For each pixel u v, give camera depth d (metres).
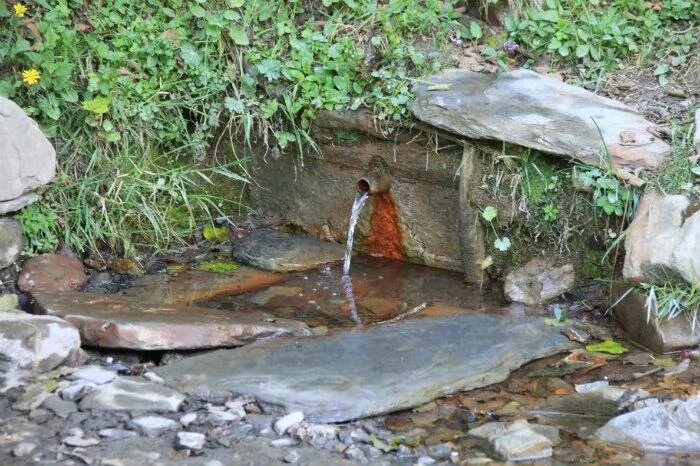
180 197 6.54
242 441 4.00
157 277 6.07
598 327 5.30
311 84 6.32
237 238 6.68
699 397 4.21
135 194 6.31
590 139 5.53
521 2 6.59
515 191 5.68
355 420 4.26
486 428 4.21
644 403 4.39
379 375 4.58
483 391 4.59
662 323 4.96
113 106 6.23
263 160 6.77
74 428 4.03
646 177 5.32
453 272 6.20
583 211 5.53
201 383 4.46
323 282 6.07
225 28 6.50
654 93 6.08
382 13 6.48
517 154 5.68
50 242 5.95
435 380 4.56
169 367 4.66
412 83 6.15
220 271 6.22
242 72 6.48
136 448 3.89
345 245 6.61
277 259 6.29
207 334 4.92
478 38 6.59
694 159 5.29
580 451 4.05
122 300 5.38
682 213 5.05
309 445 4.01
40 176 5.61
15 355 4.50
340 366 4.66
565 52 6.35
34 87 5.99
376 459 3.95
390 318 5.48
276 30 6.58
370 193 6.23
